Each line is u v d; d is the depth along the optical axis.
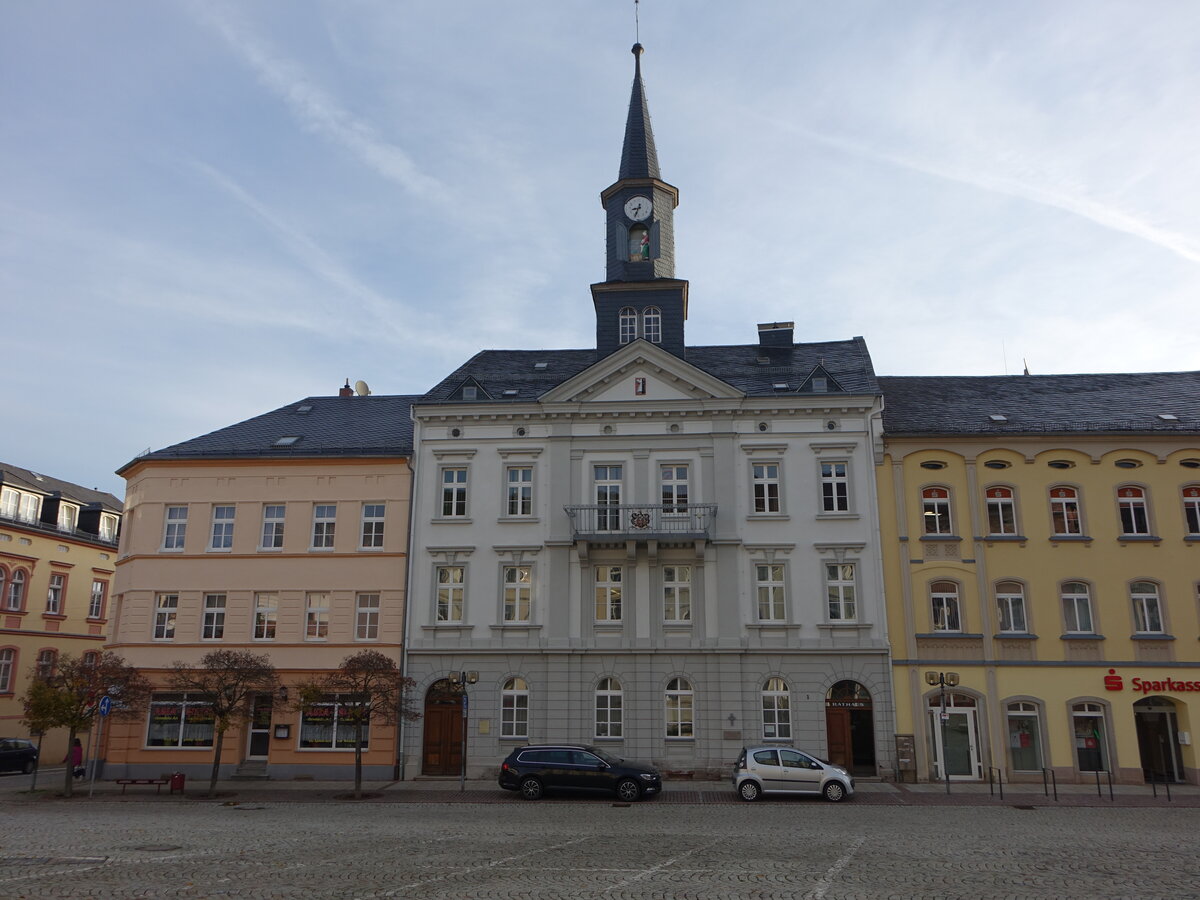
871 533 31.47
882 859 15.52
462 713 31.31
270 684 28.62
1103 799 25.59
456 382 35.56
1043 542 31.23
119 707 28.02
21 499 44.56
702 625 31.16
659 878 13.66
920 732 29.89
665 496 32.59
